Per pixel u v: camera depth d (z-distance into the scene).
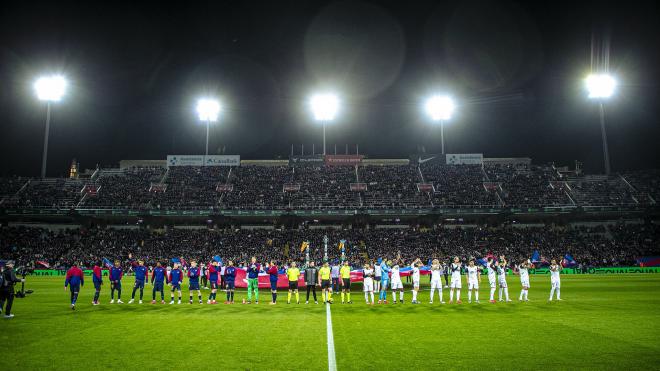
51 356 9.61
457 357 9.41
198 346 10.55
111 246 57.09
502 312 16.78
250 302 21.08
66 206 60.28
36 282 37.50
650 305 19.05
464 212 60.50
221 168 71.62
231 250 56.19
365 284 20.39
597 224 64.25
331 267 23.84
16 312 17.25
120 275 21.12
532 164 77.69
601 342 10.98
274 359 9.25
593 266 52.94
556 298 22.19
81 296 24.61
